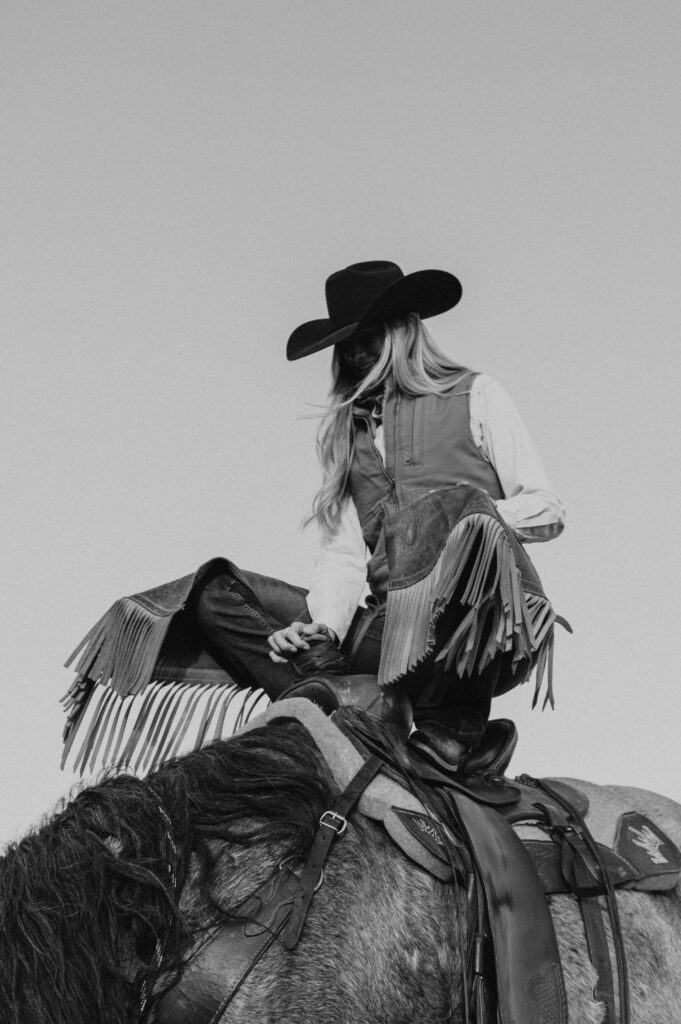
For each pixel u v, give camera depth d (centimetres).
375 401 405
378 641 382
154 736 380
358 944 285
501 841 316
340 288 419
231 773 302
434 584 329
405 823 305
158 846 282
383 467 394
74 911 268
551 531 370
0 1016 259
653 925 338
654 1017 325
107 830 281
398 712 342
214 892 283
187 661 389
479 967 296
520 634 318
